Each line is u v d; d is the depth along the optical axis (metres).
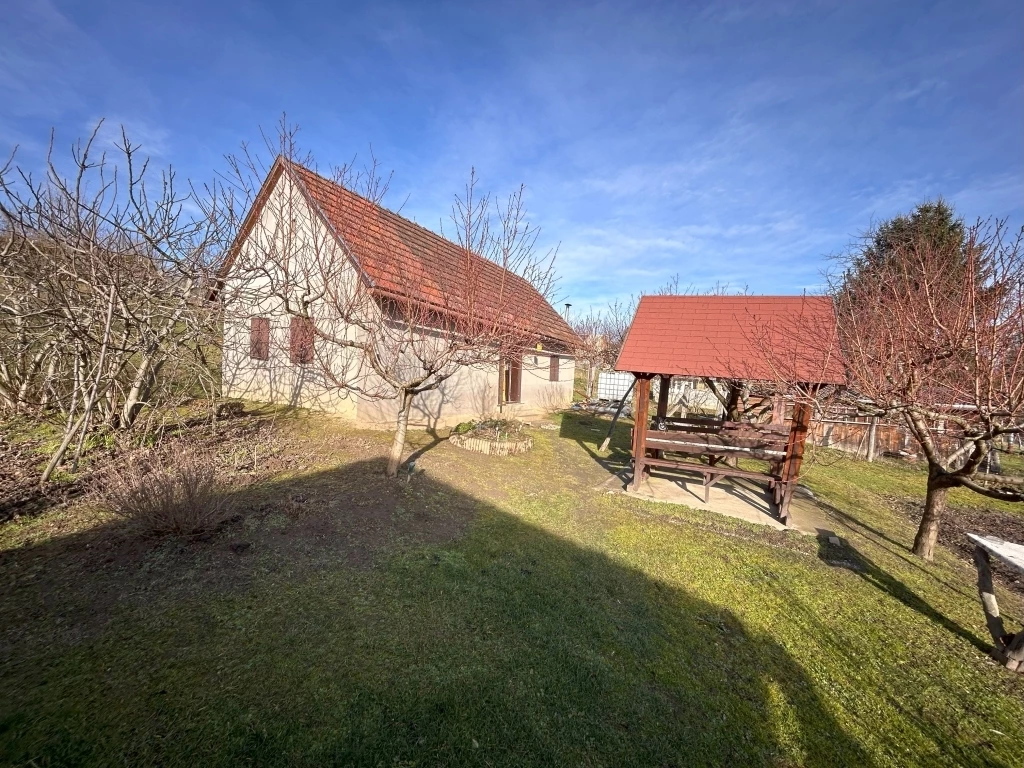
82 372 5.96
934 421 5.90
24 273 5.64
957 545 6.09
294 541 4.21
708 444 6.80
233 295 7.32
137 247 5.84
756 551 5.32
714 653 3.43
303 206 8.86
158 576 3.46
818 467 9.76
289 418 9.18
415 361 9.56
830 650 3.59
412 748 2.30
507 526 5.35
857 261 13.17
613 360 20.86
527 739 2.44
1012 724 2.92
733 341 6.60
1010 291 4.31
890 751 2.67
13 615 2.92
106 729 2.20
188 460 5.09
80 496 4.70
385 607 3.45
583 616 3.68
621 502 6.73
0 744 2.07
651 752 2.47
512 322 6.18
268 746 2.21
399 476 6.30
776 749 2.61
